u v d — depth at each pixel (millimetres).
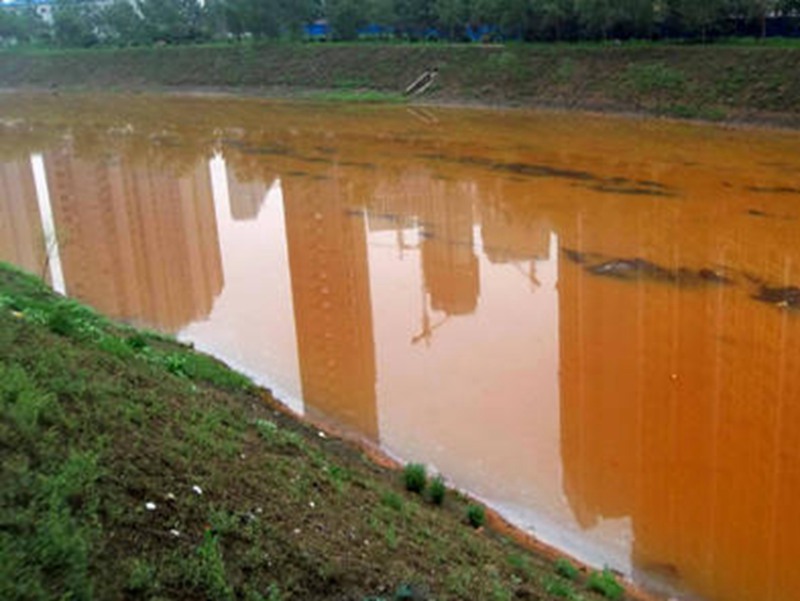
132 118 58688
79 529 5984
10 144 48531
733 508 11836
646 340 17469
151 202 32938
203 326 19516
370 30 74125
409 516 9203
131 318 20141
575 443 13680
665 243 24078
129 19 85500
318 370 16812
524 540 10828
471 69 56844
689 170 33062
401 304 20453
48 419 7348
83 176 38594
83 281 23203
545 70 52719
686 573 10539
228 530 6797
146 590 5781
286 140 45906
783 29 48812
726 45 47125
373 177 35031
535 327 18672
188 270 24047
